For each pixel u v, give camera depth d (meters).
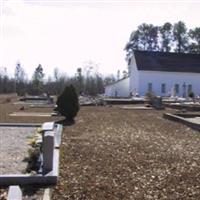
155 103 40.19
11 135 15.61
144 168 10.23
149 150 12.88
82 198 7.64
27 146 12.93
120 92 77.25
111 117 25.36
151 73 72.69
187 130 18.56
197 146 13.91
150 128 19.19
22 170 9.51
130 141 14.74
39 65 98.88
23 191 7.96
